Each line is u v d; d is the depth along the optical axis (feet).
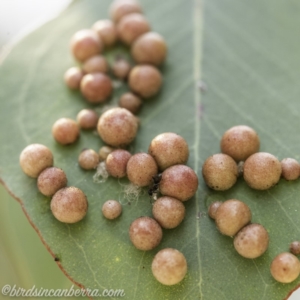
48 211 0.27
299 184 0.27
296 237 0.26
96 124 0.29
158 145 0.27
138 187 0.27
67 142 0.28
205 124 0.29
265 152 0.27
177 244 0.26
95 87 0.29
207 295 0.26
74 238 0.26
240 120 0.29
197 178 0.26
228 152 0.27
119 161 0.27
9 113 0.29
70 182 0.27
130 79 0.29
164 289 0.26
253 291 0.26
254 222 0.26
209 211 0.26
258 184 0.27
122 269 0.26
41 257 0.29
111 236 0.26
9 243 0.29
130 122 0.28
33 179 0.28
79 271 0.26
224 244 0.26
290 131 0.28
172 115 0.29
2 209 0.29
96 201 0.27
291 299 0.28
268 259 0.26
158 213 0.26
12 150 0.28
